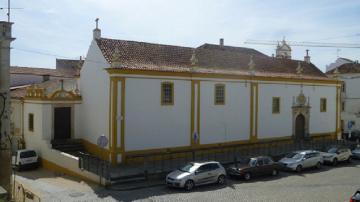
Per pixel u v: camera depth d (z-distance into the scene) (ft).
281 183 79.00
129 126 91.15
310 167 95.66
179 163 91.56
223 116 107.34
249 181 80.79
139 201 63.98
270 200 65.26
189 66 104.47
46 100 98.73
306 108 127.85
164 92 96.63
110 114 90.27
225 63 114.52
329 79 134.51
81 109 104.94
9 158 63.93
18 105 111.75
